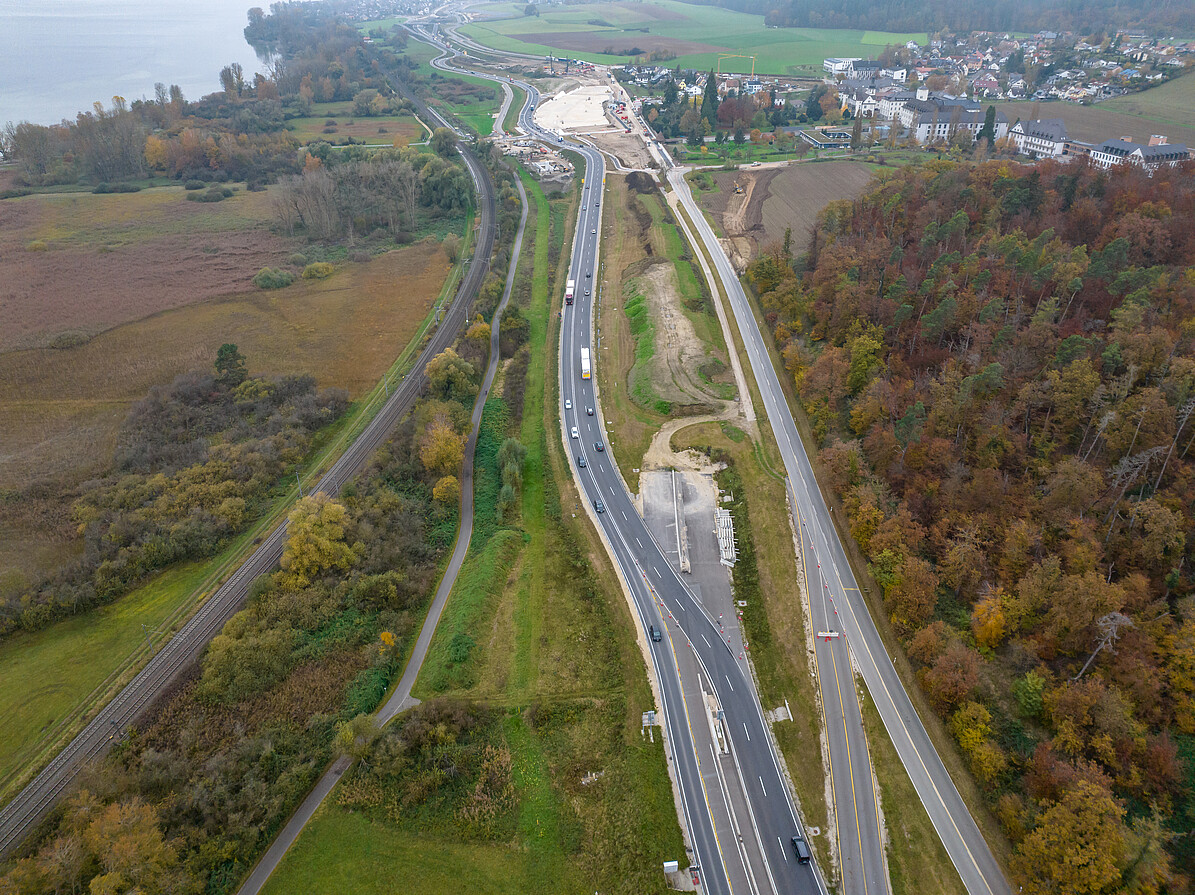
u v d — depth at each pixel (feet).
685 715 336.08
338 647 358.43
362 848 283.38
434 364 546.67
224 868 270.05
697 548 426.92
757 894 272.10
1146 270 442.91
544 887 272.72
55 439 493.36
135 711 324.60
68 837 260.62
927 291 484.33
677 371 569.64
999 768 288.92
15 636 361.92
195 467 455.63
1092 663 309.01
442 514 453.58
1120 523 341.41
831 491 447.01
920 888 272.51
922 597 345.31
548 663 359.05
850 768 312.29
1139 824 252.62
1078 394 381.81
